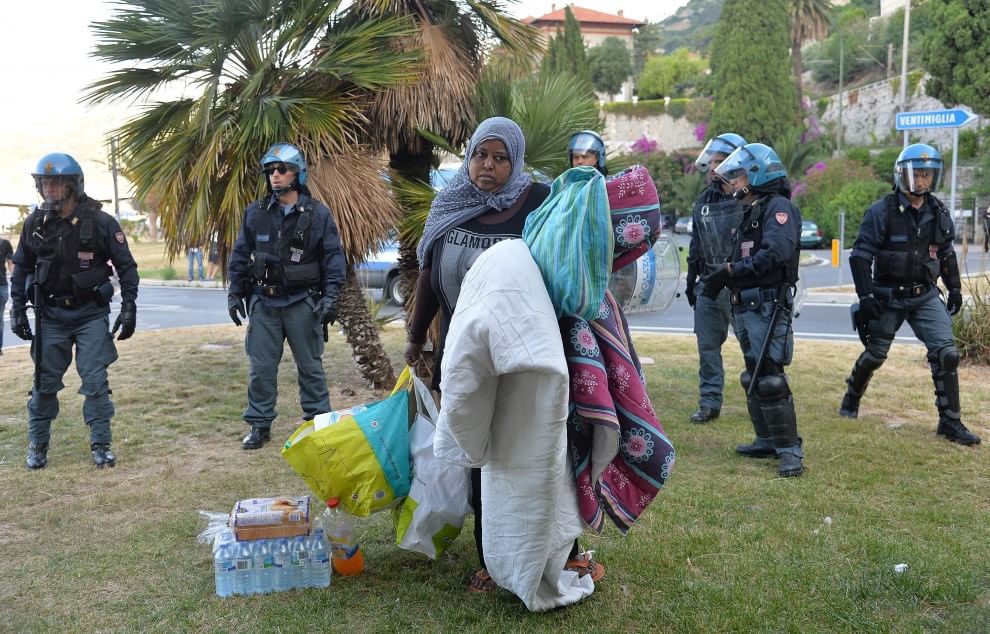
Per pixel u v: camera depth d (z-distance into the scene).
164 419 6.01
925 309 5.40
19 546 3.70
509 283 2.61
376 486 3.21
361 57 5.91
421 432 3.26
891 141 49.31
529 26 6.64
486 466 2.83
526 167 6.05
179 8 5.91
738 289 4.87
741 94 45.34
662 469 2.94
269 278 5.27
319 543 3.28
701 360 5.99
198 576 3.38
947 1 34.25
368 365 6.82
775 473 4.68
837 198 35.84
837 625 2.91
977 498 4.21
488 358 2.59
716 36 47.12
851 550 3.54
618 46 79.25
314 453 3.20
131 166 6.19
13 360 8.78
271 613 3.06
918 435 5.45
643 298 4.54
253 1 5.87
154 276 25.33
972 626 2.89
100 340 4.94
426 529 3.22
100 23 5.93
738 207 4.88
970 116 11.91
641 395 2.97
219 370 7.86
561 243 2.70
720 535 3.73
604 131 6.57
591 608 3.06
